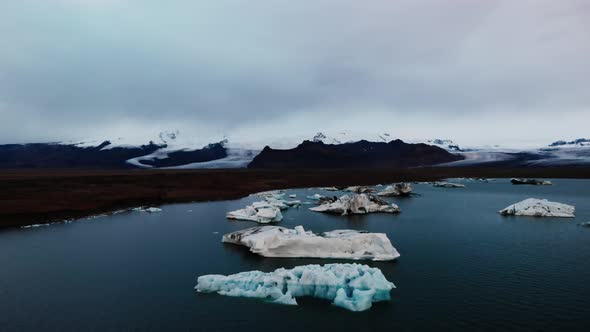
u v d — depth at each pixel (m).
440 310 20.58
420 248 33.09
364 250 29.92
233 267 27.91
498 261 29.20
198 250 32.44
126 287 24.00
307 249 30.48
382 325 18.91
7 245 34.12
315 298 22.02
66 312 20.62
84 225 43.47
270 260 29.47
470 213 52.97
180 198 68.12
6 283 24.81
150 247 33.44
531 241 35.56
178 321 19.50
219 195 73.44
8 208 48.69
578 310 20.53
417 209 57.09
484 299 21.97
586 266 27.91
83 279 25.48
